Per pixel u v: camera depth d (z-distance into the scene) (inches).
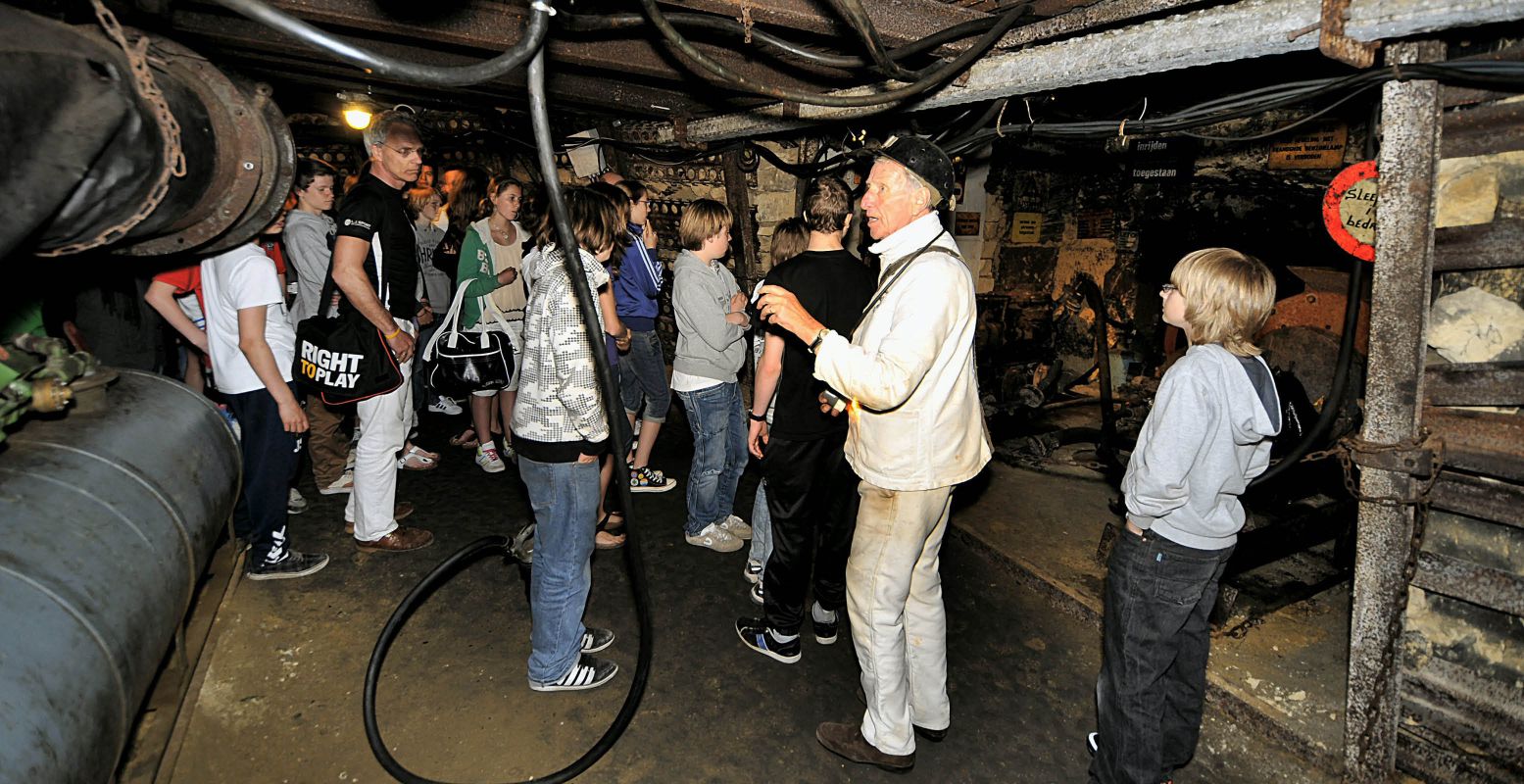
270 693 111.1
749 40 86.7
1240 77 156.6
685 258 142.2
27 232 60.6
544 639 110.0
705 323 140.7
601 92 167.0
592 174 242.2
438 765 99.8
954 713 113.0
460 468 197.9
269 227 122.0
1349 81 81.7
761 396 112.3
